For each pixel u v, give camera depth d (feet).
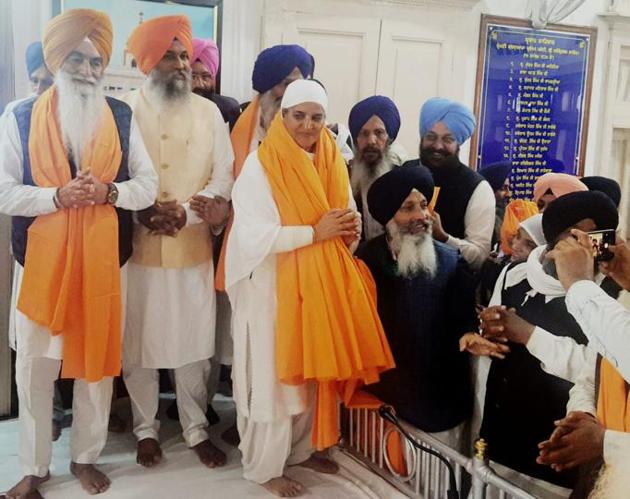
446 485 7.14
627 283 5.63
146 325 8.23
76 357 7.47
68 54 7.25
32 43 9.05
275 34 10.37
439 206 8.55
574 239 5.91
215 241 9.18
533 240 6.79
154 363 8.28
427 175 7.79
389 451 8.16
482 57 10.72
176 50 8.04
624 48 10.56
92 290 7.39
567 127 10.75
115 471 8.45
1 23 9.16
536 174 10.99
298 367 7.38
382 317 8.14
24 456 7.77
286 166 7.37
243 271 7.43
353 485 8.23
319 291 7.31
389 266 8.04
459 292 7.80
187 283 8.36
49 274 7.27
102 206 7.51
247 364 7.72
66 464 8.57
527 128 10.91
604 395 5.71
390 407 7.98
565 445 5.89
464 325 7.73
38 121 7.34
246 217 7.41
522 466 6.71
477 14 10.71
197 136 8.25
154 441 8.75
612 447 5.55
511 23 10.72
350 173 8.87
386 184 7.75
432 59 10.82
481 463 6.61
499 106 10.85
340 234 7.34
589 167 10.78
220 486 8.14
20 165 7.39
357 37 10.62
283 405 7.68
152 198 7.84
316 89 7.32
